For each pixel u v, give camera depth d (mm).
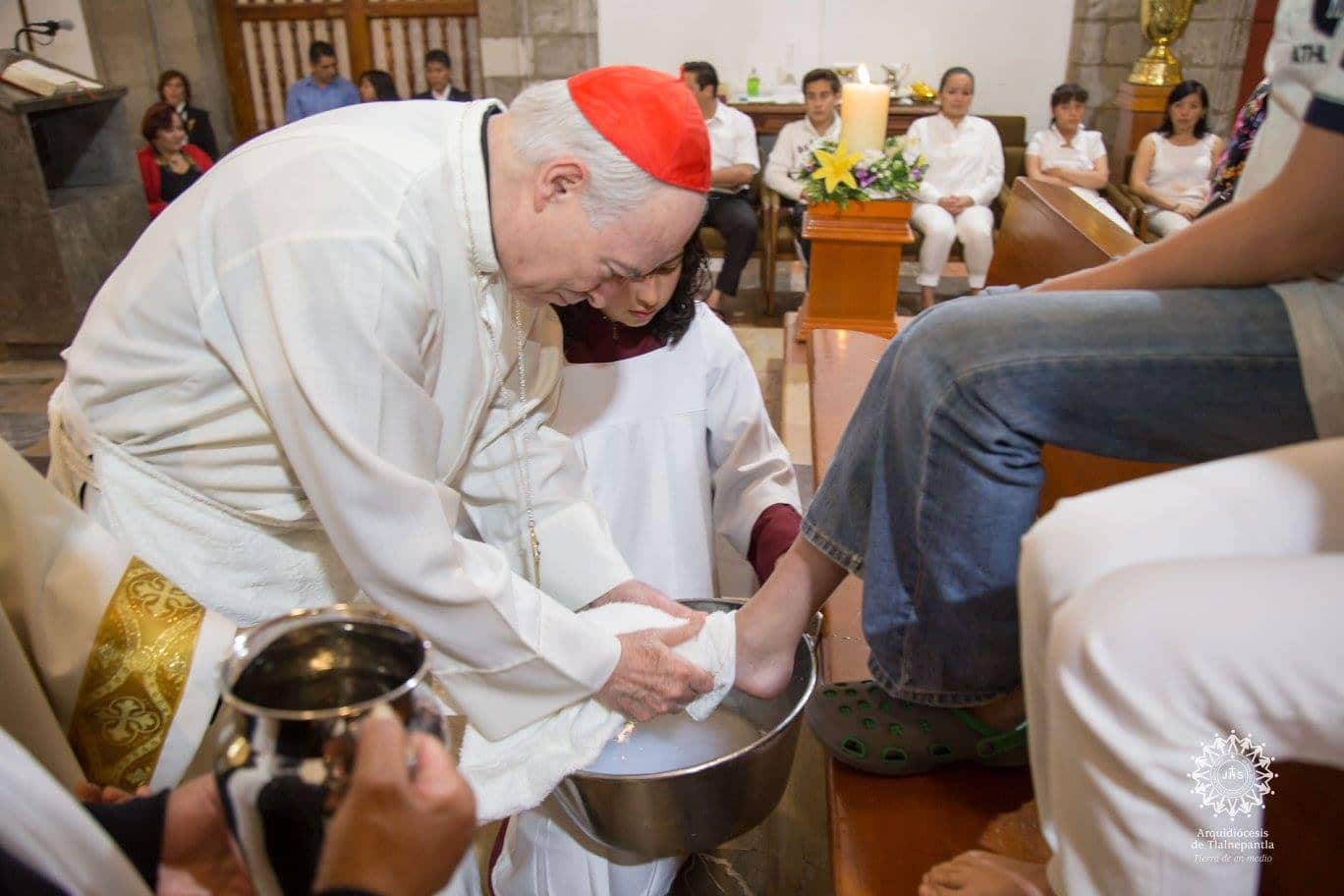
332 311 1111
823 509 1223
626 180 1150
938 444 1036
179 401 1282
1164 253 996
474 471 1562
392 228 1156
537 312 1580
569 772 1272
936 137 6094
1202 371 943
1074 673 734
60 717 1175
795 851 1937
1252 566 706
